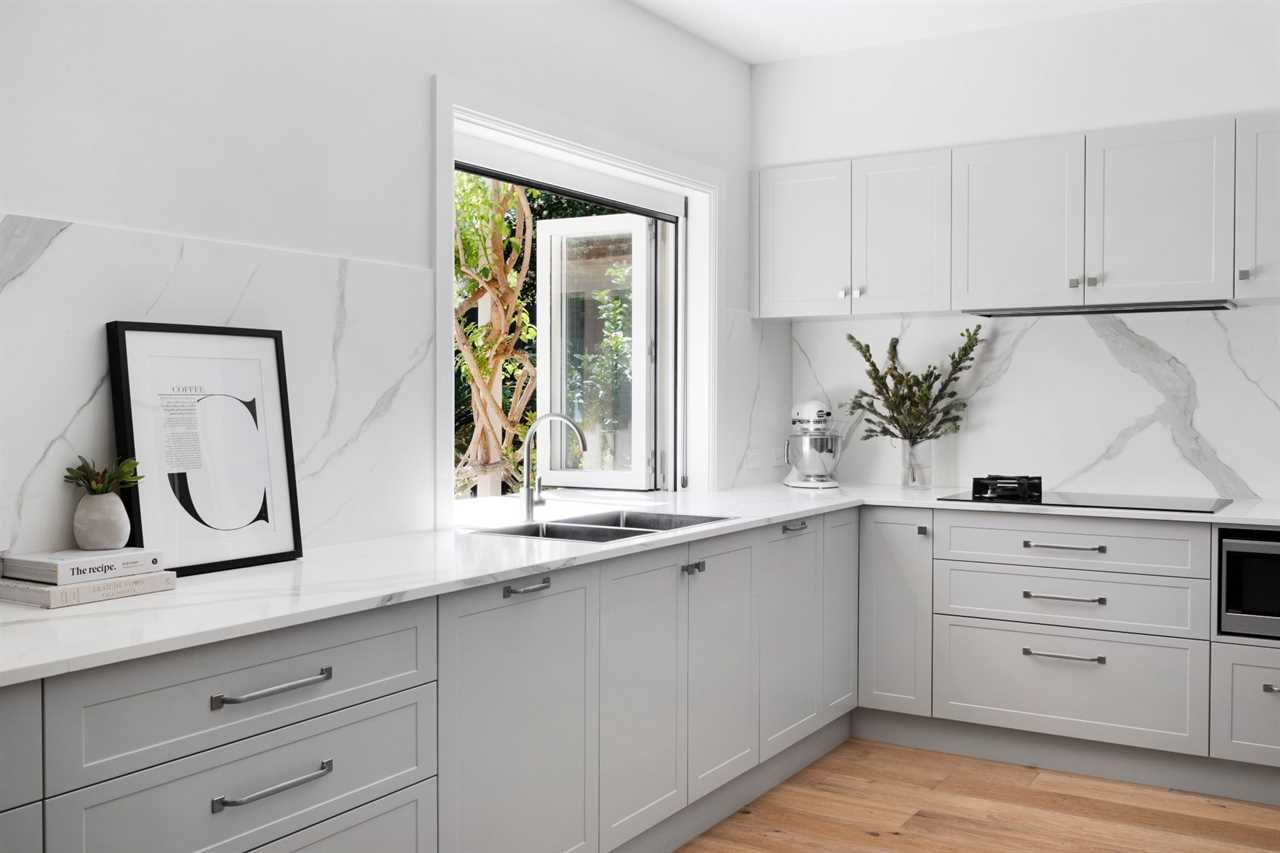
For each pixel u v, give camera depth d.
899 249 4.06
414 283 2.82
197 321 2.27
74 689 1.49
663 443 4.22
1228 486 3.80
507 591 2.27
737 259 4.32
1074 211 3.74
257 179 2.42
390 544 2.60
